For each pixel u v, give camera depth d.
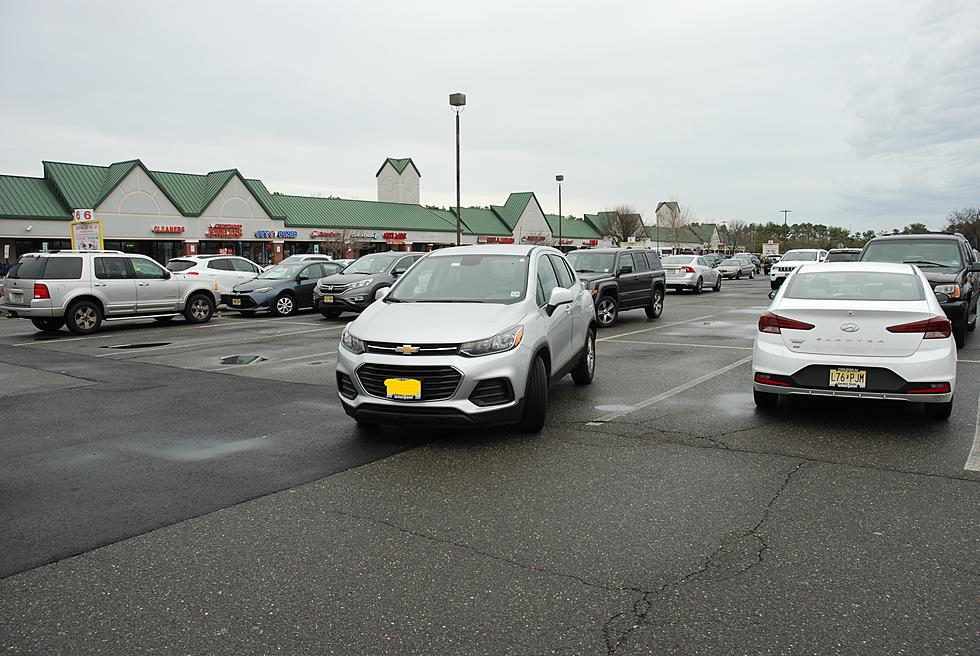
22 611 3.10
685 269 27.36
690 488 4.62
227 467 5.16
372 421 5.68
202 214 44.81
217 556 3.65
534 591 3.25
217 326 16.33
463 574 3.43
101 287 14.95
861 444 5.61
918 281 6.67
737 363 9.84
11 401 7.62
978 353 10.62
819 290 6.80
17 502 4.45
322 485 4.75
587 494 4.53
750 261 51.53
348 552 3.69
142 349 12.11
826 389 5.98
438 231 62.34
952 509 4.20
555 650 2.77
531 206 73.69
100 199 40.06
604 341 12.52
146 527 4.04
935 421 6.31
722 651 2.75
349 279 17.55
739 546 3.71
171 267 22.03
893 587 3.25
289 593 3.25
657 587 3.28
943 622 2.94
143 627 2.96
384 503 4.40
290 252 51.72
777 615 3.02
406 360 5.37
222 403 7.43
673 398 7.48
